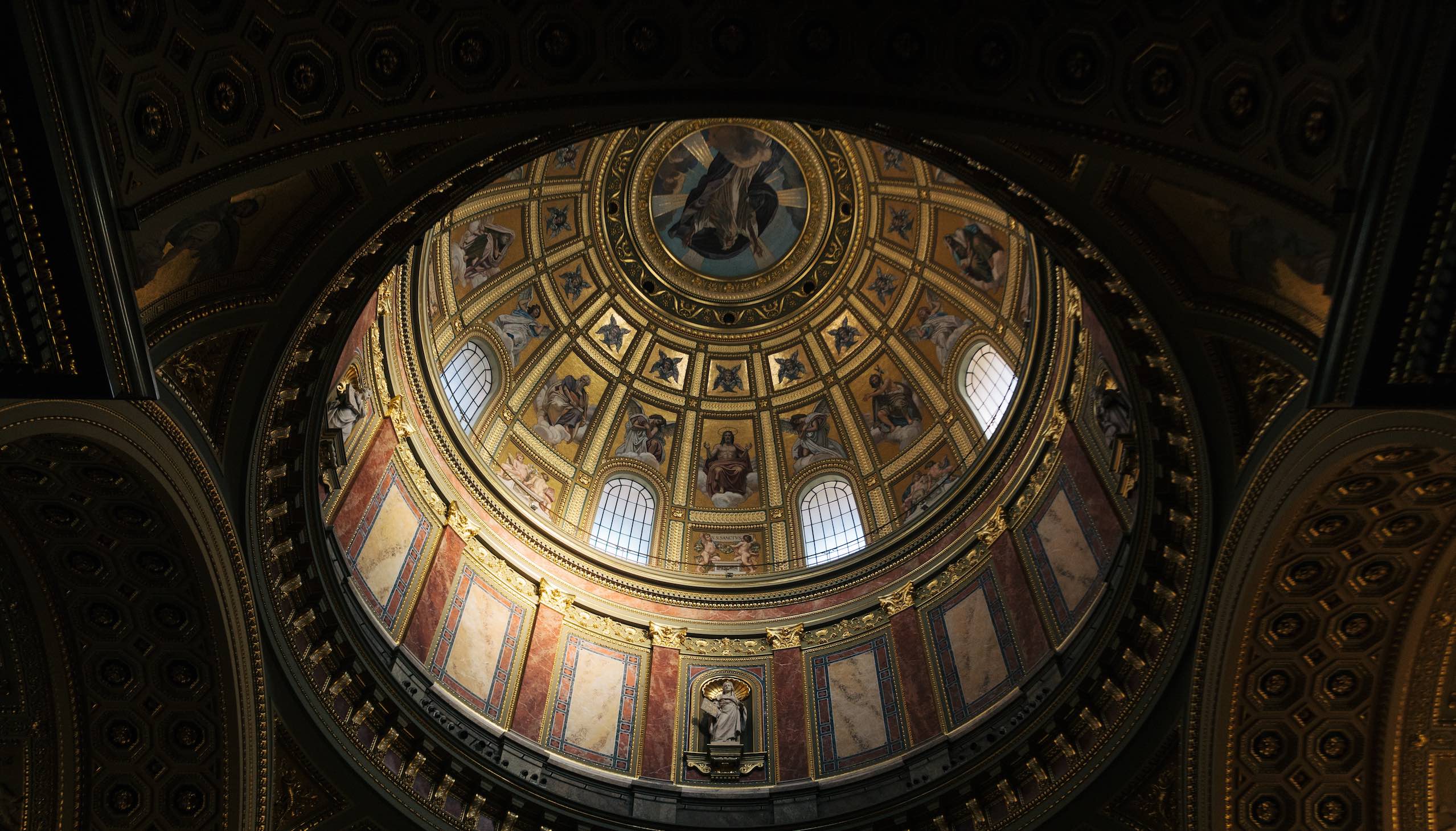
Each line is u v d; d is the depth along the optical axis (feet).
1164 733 60.59
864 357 112.27
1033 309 89.56
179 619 53.57
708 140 114.93
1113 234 50.98
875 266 113.80
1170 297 51.47
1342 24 36.47
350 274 53.93
